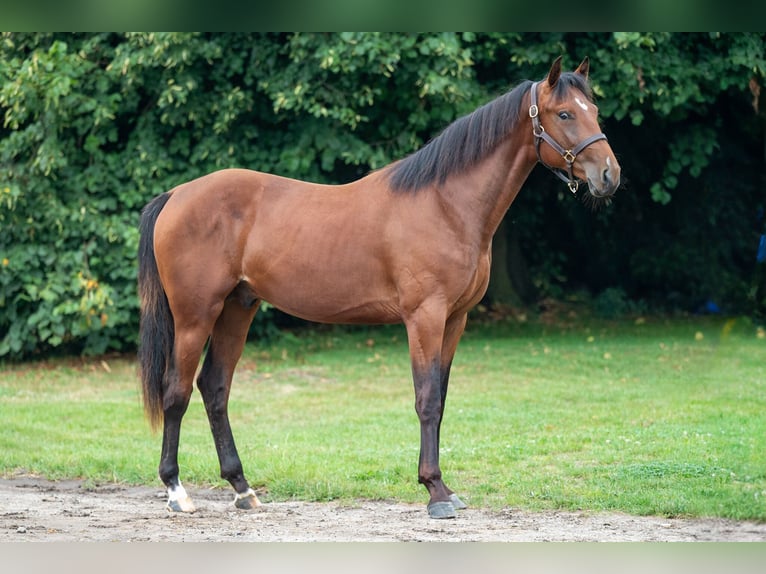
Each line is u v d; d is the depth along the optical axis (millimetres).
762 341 15484
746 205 18047
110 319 13805
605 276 20062
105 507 7508
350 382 13164
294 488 7984
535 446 9219
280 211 7387
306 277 7242
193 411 11461
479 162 7051
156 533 6547
